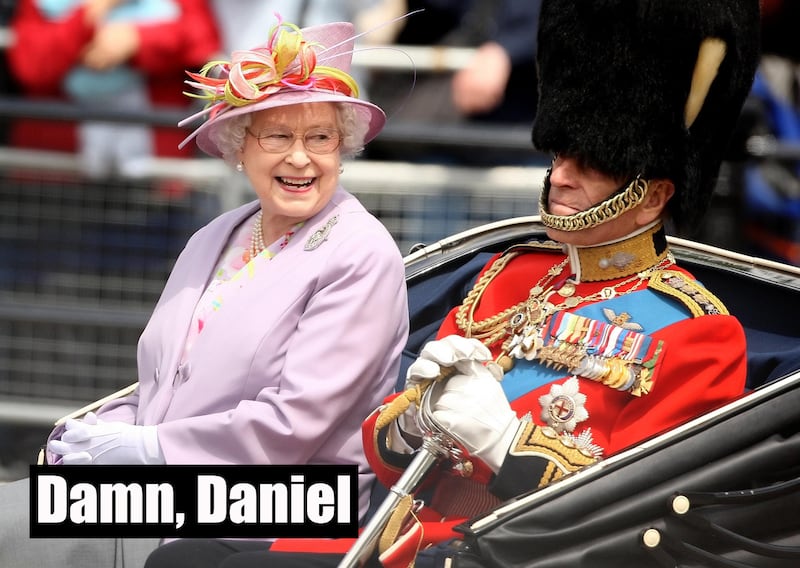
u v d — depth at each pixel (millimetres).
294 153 13125
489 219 23828
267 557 11906
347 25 13844
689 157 12492
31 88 24703
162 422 13336
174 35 24141
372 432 12500
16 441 23828
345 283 12992
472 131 23000
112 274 24609
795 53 23438
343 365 12820
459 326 13461
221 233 14102
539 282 13234
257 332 13055
